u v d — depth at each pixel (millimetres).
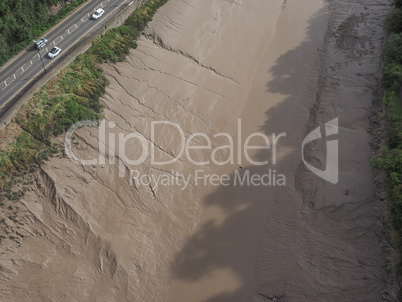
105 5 65438
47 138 46906
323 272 41281
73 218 43469
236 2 75062
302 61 66188
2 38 56094
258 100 60469
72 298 39250
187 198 48750
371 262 41344
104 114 52031
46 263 40406
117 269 41469
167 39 64625
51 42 58375
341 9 75875
